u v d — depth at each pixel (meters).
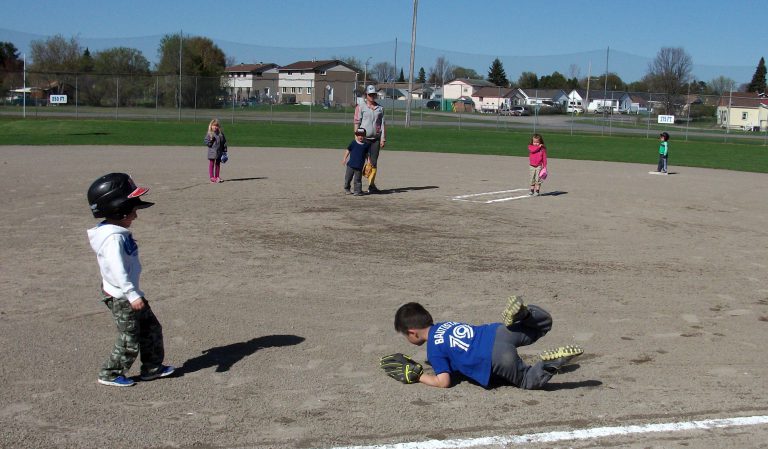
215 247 10.99
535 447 4.92
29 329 7.19
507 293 8.85
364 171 17.06
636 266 10.48
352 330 7.41
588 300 8.64
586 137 49.88
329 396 5.77
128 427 5.13
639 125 69.69
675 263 10.73
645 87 110.75
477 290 8.95
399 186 18.92
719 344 7.21
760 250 11.89
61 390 5.77
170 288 8.75
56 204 14.61
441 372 5.95
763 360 6.78
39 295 8.34
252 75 114.75
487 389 5.99
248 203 15.29
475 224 13.52
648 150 39.03
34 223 12.59
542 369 5.86
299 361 6.54
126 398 5.65
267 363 6.47
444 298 8.58
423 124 60.50
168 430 5.09
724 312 8.31
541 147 17.62
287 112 69.00
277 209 14.59
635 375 6.36
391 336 7.26
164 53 94.62
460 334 5.91
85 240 11.27
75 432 5.04
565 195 18.06
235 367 6.37
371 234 12.30
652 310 8.31
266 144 34.41
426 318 6.04
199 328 7.38
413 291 8.85
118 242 5.60
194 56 93.88
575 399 5.79
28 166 21.66
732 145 46.09
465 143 40.00
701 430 5.22
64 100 56.28
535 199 17.11
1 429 5.06
